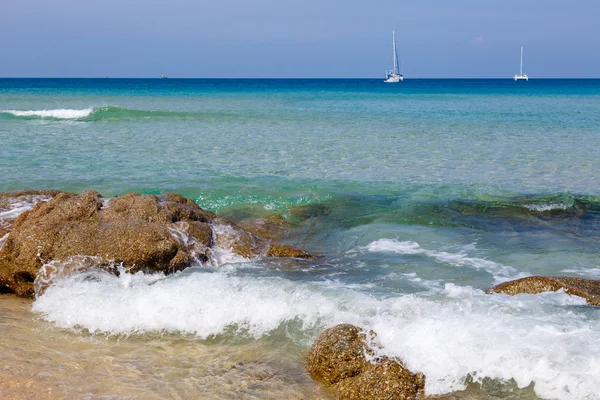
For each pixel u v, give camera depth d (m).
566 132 24.78
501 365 5.70
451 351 5.85
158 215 9.34
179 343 6.70
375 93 68.69
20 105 39.09
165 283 7.83
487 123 28.64
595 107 40.31
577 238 10.58
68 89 75.88
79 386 5.61
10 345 6.47
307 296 7.25
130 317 7.18
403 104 44.56
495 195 13.70
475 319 6.39
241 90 80.06
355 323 6.57
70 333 6.91
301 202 13.05
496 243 10.30
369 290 7.82
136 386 5.65
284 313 7.05
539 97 57.47
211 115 31.98
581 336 5.98
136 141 21.73
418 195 13.72
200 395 5.51
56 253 8.20
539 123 28.55
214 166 16.97
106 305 7.36
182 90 77.50
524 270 8.88
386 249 10.03
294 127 26.70
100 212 9.29
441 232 11.01
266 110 36.66
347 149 20.31
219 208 12.52
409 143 21.77
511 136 23.62
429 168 17.02
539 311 6.71
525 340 5.91
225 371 6.02
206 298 7.34
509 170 16.69
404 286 8.08
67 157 17.98
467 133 24.61
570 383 5.38
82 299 7.50
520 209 12.57
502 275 8.65
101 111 31.59
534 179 15.48
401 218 11.93
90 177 15.12
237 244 9.57
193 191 13.71
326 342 5.96
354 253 9.85
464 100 51.16
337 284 8.13
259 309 7.14
